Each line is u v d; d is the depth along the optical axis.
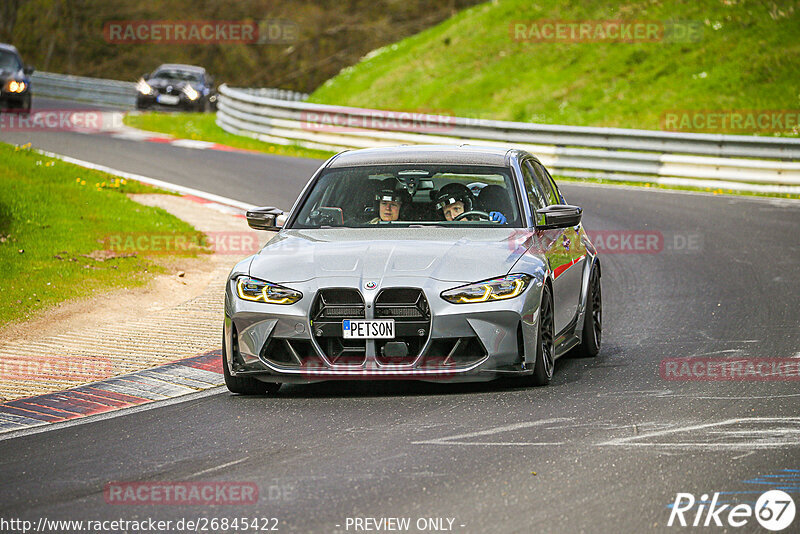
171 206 60.91
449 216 27.86
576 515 16.38
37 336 33.25
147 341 32.53
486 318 24.20
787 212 62.12
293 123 97.88
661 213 61.50
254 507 17.16
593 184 76.50
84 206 54.91
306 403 24.64
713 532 15.65
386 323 24.08
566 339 28.25
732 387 25.25
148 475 19.27
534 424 21.94
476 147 30.86
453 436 21.12
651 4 120.38
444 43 134.12
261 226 28.70
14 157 65.88
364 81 135.25
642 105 104.56
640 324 34.91
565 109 108.50
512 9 132.38
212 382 27.42
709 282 42.50
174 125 109.75
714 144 76.25
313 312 24.39
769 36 108.81
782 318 34.88
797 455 19.42
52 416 24.34
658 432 21.14
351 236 26.92
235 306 25.03
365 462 19.50
